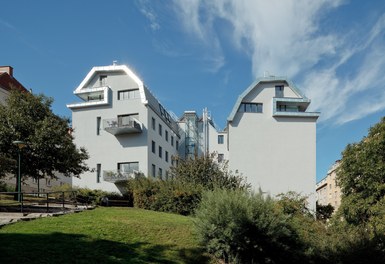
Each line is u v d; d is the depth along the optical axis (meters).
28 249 10.85
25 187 41.12
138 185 26.59
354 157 24.91
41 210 18.69
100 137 42.09
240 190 16.66
